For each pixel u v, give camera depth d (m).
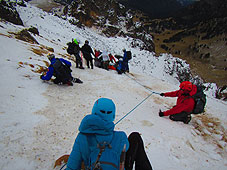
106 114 1.38
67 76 5.22
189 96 4.36
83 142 1.35
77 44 7.55
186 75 37.06
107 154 1.31
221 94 16.77
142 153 1.80
